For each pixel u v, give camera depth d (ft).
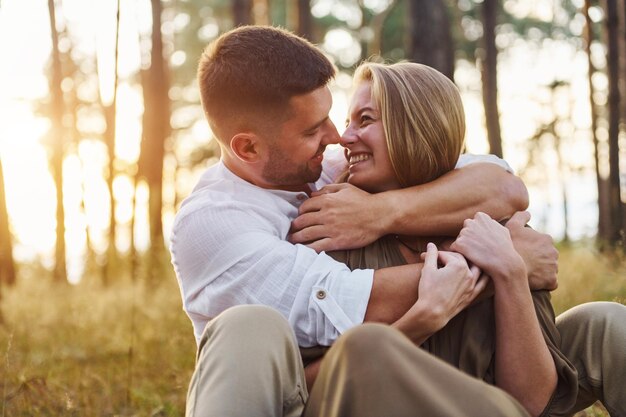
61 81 42.01
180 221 7.23
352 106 7.67
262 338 5.57
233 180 7.54
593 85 29.35
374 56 8.04
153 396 12.46
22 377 12.82
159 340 16.17
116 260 32.63
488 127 39.09
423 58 30.83
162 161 39.75
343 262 7.14
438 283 6.47
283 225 7.30
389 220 7.16
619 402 6.86
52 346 17.04
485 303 6.91
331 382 4.81
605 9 27.86
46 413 11.77
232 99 7.31
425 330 6.42
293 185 7.70
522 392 6.57
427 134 7.34
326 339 6.58
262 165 7.44
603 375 6.90
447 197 7.32
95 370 14.46
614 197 25.72
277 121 7.29
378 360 4.65
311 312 6.60
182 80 82.43
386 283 6.64
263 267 6.79
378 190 7.65
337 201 7.23
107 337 18.08
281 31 7.52
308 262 6.78
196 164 84.38
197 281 7.09
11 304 24.41
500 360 6.64
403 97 7.34
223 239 6.96
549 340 6.88
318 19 81.10
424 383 4.59
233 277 6.88
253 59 7.27
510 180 7.65
